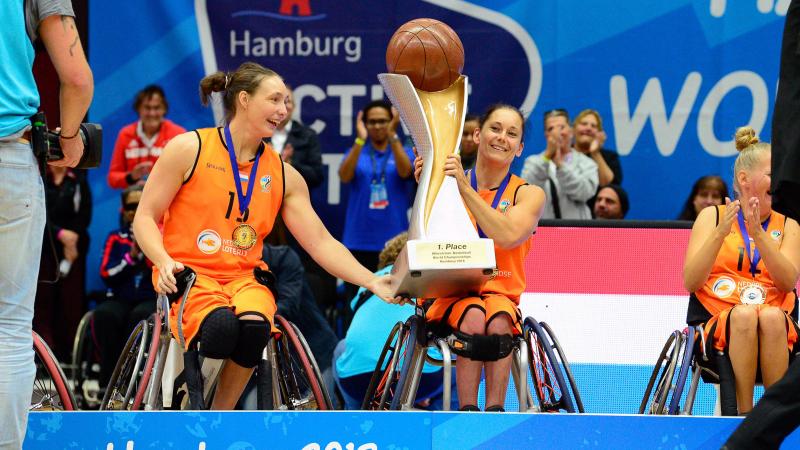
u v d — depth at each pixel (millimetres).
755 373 11148
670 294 14352
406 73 10914
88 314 17141
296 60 18484
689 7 17750
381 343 13281
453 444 9445
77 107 8695
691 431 9445
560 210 17297
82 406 16766
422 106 10859
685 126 17859
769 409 9023
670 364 10859
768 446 9047
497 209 11398
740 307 11047
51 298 18578
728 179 17781
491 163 11438
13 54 8453
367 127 17875
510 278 11461
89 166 9281
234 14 18516
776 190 9328
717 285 11758
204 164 10906
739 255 11766
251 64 11164
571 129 17922
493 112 11508
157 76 18656
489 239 10375
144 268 17203
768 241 11281
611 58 17953
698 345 11211
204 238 10930
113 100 18672
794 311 12672
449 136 10844
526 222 11156
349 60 18438
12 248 8406
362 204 17875
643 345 14312
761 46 17641
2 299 8461
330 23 18438
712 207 11961
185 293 10562
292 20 18469
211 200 10922
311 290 16766
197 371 10500
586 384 14281
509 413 9477
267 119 10938
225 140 11023
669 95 17859
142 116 18312
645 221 14469
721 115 17766
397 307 13391
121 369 11305
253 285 10914
